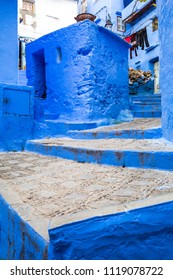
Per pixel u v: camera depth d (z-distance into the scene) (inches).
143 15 548.7
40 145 199.5
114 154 135.9
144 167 123.5
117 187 96.7
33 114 230.7
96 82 268.5
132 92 455.8
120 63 314.2
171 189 87.7
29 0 674.2
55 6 717.9
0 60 236.5
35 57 344.8
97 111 268.1
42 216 70.1
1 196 91.4
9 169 145.5
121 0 621.9
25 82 430.6
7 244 79.5
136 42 546.3
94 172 126.1
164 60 160.7
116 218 61.6
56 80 296.2
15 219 73.1
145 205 66.6
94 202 80.4
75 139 226.4
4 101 211.5
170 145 145.3
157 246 65.2
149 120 277.7
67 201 83.6
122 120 297.3
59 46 292.7
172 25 141.2
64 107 284.0
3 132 210.7
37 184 110.0
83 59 265.6
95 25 271.3
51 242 54.6
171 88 146.3
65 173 128.7
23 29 657.0
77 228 57.0
